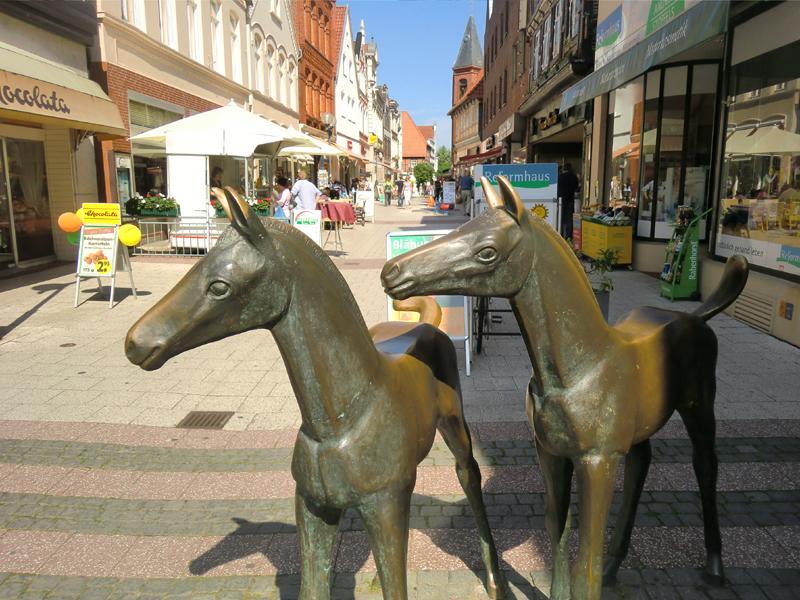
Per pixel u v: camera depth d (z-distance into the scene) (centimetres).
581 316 196
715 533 283
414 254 181
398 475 190
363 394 183
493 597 275
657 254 1093
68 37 1173
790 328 639
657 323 242
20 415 498
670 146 1076
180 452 431
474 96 4841
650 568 296
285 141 1524
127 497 371
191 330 166
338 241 1616
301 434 191
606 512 207
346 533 330
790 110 650
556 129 1948
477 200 884
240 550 318
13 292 973
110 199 1347
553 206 838
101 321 799
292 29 2838
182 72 1684
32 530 338
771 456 403
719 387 523
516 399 521
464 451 255
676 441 429
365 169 5438
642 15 1053
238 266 163
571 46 1642
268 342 718
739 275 256
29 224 1209
